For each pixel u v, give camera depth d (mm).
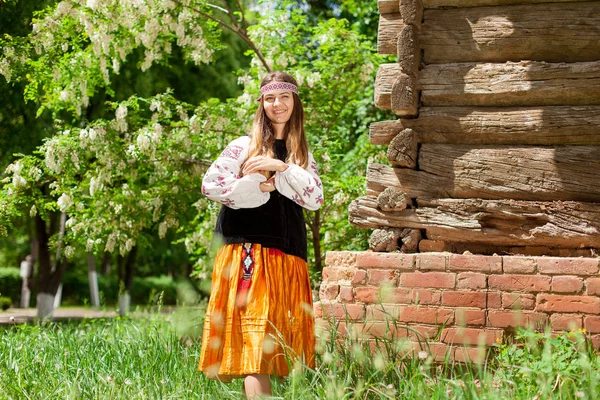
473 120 4301
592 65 4109
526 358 3346
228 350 3186
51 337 5703
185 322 4875
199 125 8078
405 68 4336
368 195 4461
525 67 4219
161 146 8211
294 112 3479
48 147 8039
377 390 3018
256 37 8281
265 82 3461
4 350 4867
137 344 5023
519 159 4223
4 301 22828
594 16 4188
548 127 4176
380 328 4066
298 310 3295
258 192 3234
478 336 3916
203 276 8734
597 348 3756
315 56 9359
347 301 4168
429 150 4375
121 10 7992
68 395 3445
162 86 12641
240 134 8273
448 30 4391
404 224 4324
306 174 3262
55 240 9219
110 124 8117
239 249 3262
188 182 8625
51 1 11227
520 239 4164
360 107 9781
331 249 8617
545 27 4242
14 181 8336
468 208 4246
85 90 8711
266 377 3170
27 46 8562
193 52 8203
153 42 8492
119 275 23812
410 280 4078
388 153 4359
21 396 3488
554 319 3836
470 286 3977
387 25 4527
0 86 11977
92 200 9172
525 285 3902
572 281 3842
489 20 4332
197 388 3635
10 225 8656
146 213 8883
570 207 4094
